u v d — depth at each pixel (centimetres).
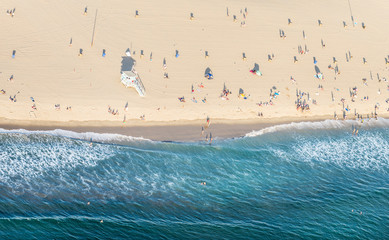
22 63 5328
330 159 5384
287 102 5794
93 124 5119
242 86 5772
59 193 4384
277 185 4922
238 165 5075
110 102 5256
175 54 5850
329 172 5203
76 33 5728
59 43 5597
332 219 4578
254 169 5059
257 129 5538
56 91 5209
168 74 5656
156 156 4975
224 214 4475
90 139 5000
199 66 5828
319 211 4653
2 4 5731
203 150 5166
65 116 5088
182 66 5769
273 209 4612
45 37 5609
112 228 4134
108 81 5416
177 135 5256
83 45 5647
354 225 4534
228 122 5488
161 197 4544
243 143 5359
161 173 4800
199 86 5641
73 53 5556
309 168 5212
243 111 5591
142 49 5791
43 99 5116
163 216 4353
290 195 4819
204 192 4684
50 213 4172
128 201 4441
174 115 5369
